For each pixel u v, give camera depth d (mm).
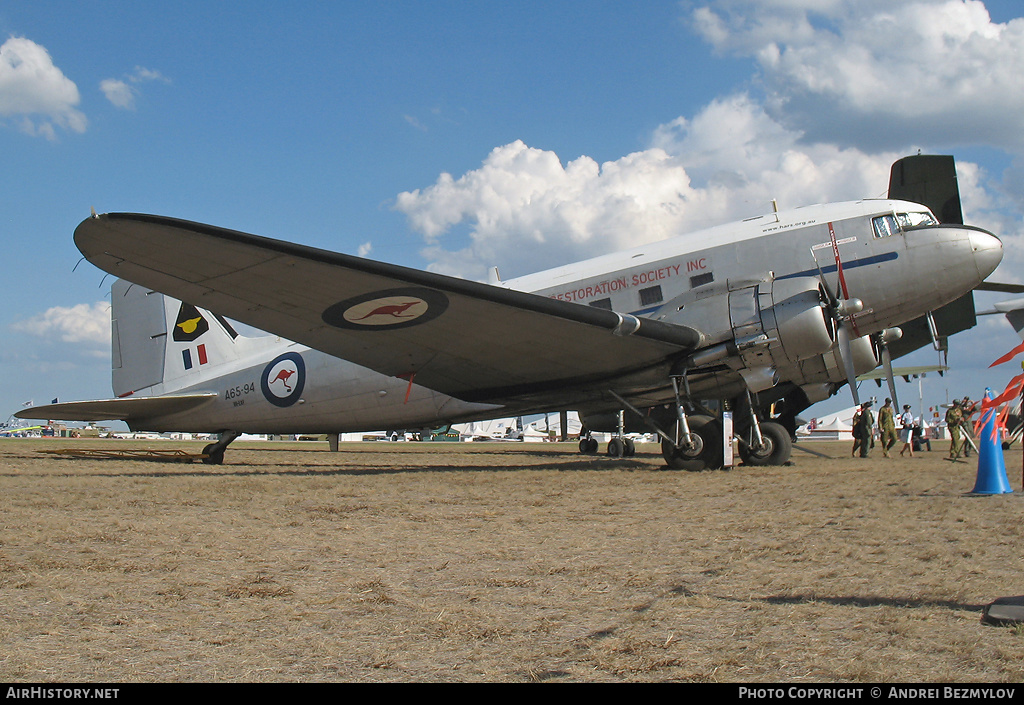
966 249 9547
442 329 9016
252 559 4145
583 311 8523
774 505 6070
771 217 10336
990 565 3674
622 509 6031
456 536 4852
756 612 2926
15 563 4035
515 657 2461
